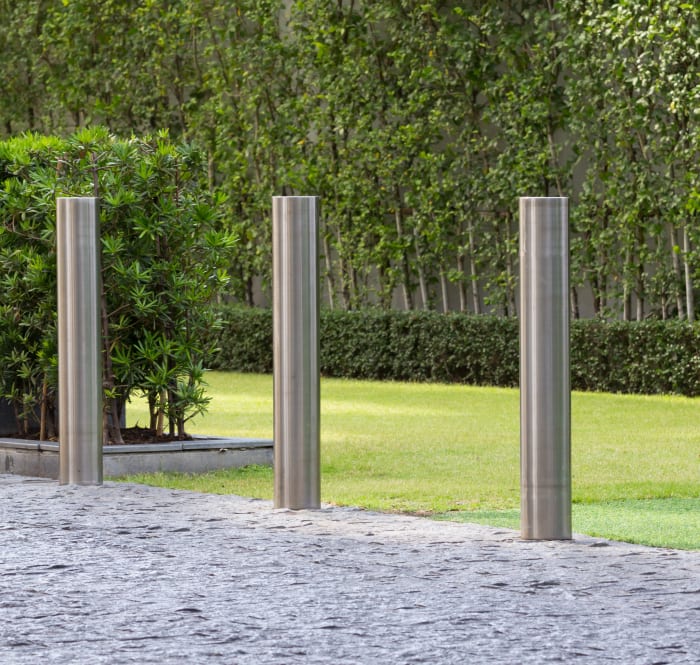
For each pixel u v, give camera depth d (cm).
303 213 1054
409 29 2820
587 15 2473
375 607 724
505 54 2656
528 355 925
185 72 3353
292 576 807
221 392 2566
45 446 1327
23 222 1407
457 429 1816
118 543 921
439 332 2755
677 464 1408
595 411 2081
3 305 1427
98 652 640
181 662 620
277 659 621
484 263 2866
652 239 2575
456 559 852
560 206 926
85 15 3450
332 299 3114
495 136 2764
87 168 1407
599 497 1162
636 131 2453
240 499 1120
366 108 2909
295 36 3117
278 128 3081
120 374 1390
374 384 2761
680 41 2248
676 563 836
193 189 1461
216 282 1438
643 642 645
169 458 1340
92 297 1199
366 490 1208
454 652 630
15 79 3747
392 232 2952
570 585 773
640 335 2405
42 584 795
